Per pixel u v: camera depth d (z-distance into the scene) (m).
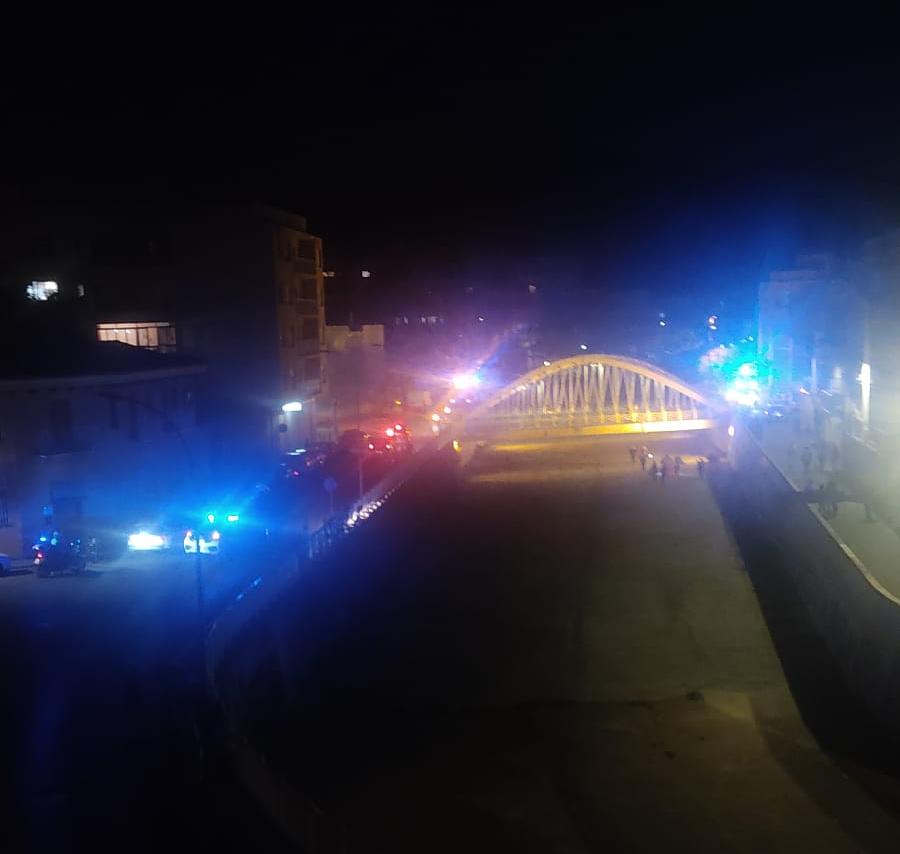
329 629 31.11
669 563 39.03
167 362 44.84
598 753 22.22
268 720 23.88
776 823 18.75
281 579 27.97
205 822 14.87
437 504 54.06
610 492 55.22
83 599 29.77
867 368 40.22
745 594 34.28
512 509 51.47
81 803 15.79
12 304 49.41
